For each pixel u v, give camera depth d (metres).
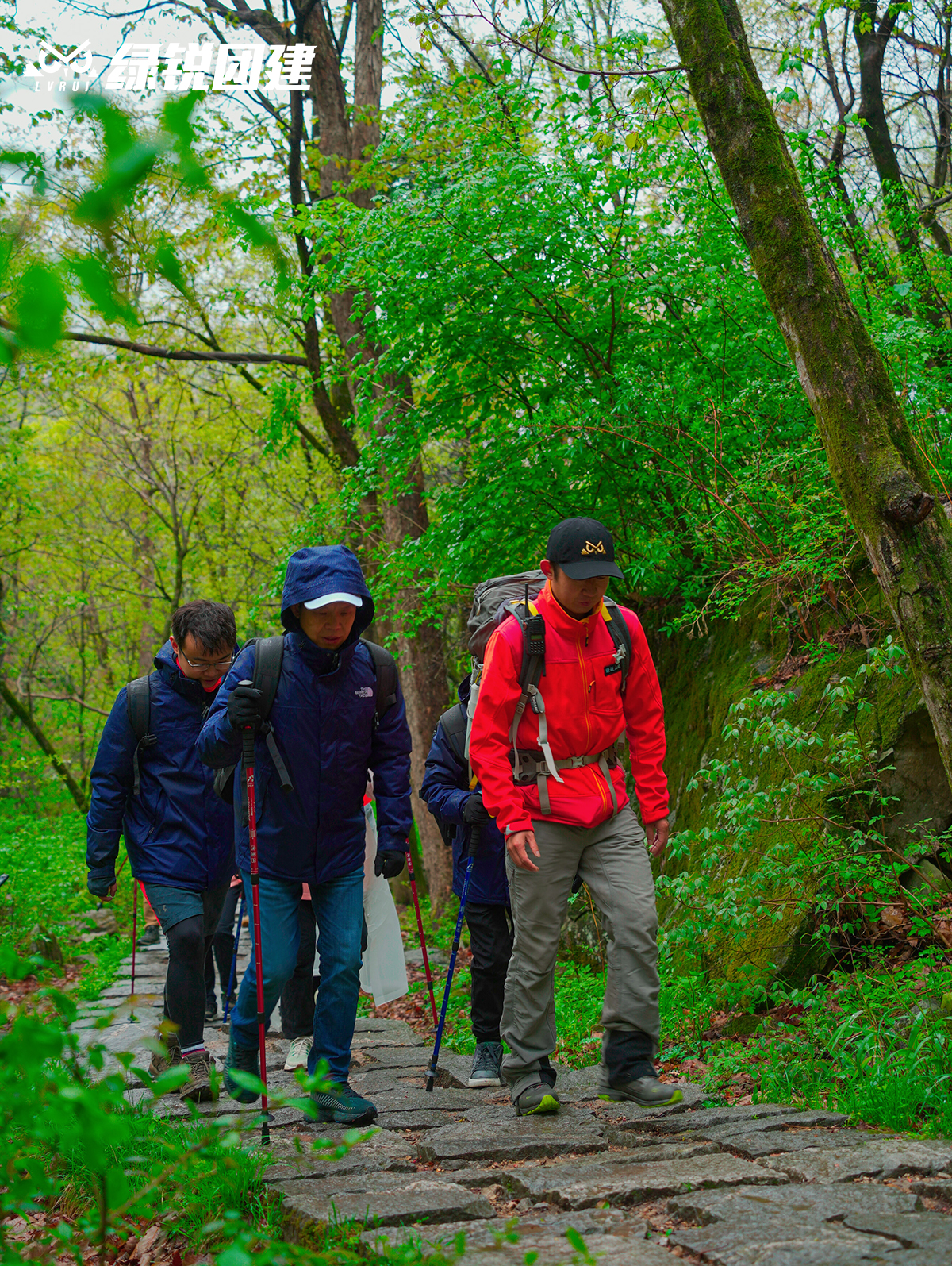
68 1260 2.81
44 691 23.72
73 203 0.95
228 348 19.11
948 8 11.13
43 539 22.45
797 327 3.85
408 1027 6.57
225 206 1.07
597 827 3.73
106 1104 1.74
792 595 6.51
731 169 4.03
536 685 3.63
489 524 7.95
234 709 3.54
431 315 7.81
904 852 5.24
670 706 8.37
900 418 3.70
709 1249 2.12
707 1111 3.46
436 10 7.41
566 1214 2.51
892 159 10.90
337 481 14.60
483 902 4.40
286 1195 2.73
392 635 10.65
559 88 7.61
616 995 3.64
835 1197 2.37
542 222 7.25
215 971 7.32
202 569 22.52
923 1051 3.72
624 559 8.59
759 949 5.21
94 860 4.37
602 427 7.36
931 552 3.55
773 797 5.22
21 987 7.97
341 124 13.32
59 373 13.60
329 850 3.68
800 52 6.79
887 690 5.58
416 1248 2.15
